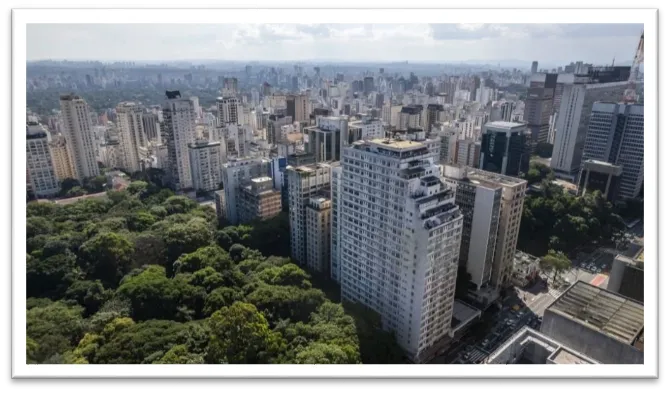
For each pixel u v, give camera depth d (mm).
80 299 117375
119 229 153375
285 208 187750
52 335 92625
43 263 123312
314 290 113562
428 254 99688
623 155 180375
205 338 94312
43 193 194750
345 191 117188
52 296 119438
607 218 171500
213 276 121562
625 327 86375
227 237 155750
